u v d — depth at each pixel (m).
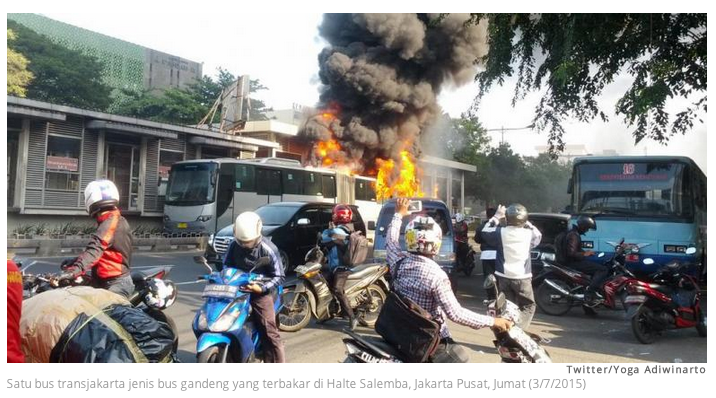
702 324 6.68
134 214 20.94
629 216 9.89
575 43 8.61
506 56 9.54
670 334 6.89
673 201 9.82
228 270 4.27
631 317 6.28
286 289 6.52
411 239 3.28
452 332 6.71
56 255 14.30
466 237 12.64
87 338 3.30
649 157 10.19
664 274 6.73
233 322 4.09
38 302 3.47
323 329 6.71
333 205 13.38
